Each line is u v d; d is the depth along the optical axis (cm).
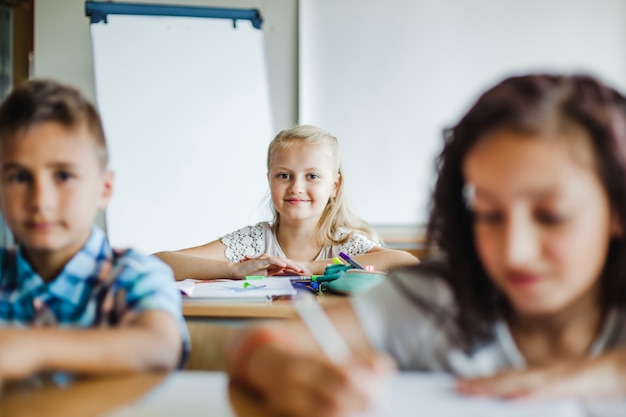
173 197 329
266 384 52
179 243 327
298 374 51
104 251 85
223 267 176
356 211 321
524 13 312
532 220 55
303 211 202
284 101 331
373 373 52
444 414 48
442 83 318
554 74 64
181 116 332
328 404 49
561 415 48
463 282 69
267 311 123
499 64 315
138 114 331
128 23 332
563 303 56
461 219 68
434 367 72
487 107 60
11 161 75
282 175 203
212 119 332
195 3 337
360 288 141
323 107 325
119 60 332
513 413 48
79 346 60
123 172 329
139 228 327
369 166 321
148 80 332
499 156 56
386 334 74
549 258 55
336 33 322
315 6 323
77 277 81
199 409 49
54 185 76
